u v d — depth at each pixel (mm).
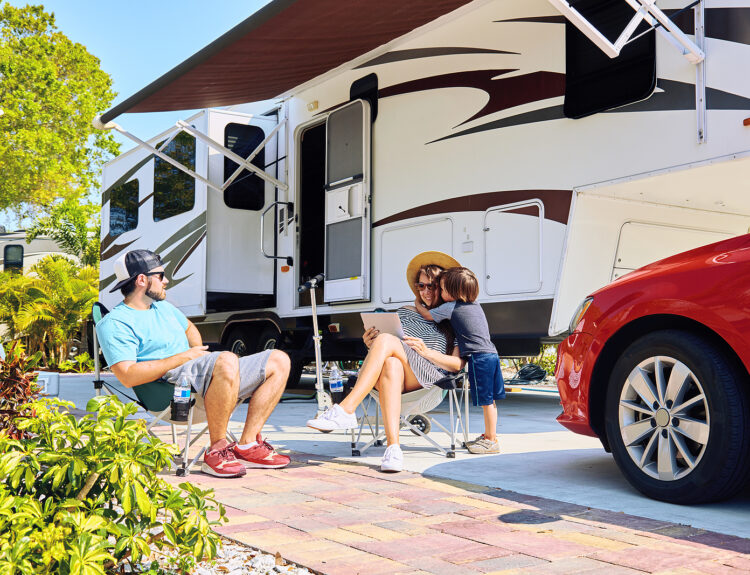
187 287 8383
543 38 4945
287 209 7738
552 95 4852
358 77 6551
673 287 2812
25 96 22203
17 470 1547
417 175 5895
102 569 1429
